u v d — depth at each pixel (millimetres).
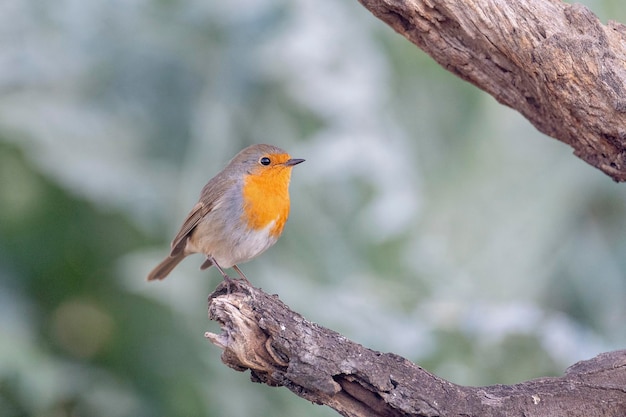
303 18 11906
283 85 11945
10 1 11680
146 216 11320
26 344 10953
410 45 13320
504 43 7613
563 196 13211
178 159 11836
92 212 11453
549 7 7539
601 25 7434
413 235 12594
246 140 11984
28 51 11656
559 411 6969
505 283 12828
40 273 11680
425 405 6711
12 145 11023
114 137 11641
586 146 7715
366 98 11953
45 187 11242
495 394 6949
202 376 11297
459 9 7633
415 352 11312
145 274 11062
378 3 7816
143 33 11914
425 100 13484
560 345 11211
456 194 13391
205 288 11469
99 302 11703
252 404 11258
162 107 11961
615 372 7203
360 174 11789
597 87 7332
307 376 6586
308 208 12023
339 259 12141
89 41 11820
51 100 11625
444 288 12531
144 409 11281
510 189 13320
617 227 13359
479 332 11344
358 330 11391
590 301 13203
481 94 13555
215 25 11867
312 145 11820
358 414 6770
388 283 12211
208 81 11969
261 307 6707
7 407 10844
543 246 13062
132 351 11516
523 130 13609
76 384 11172
